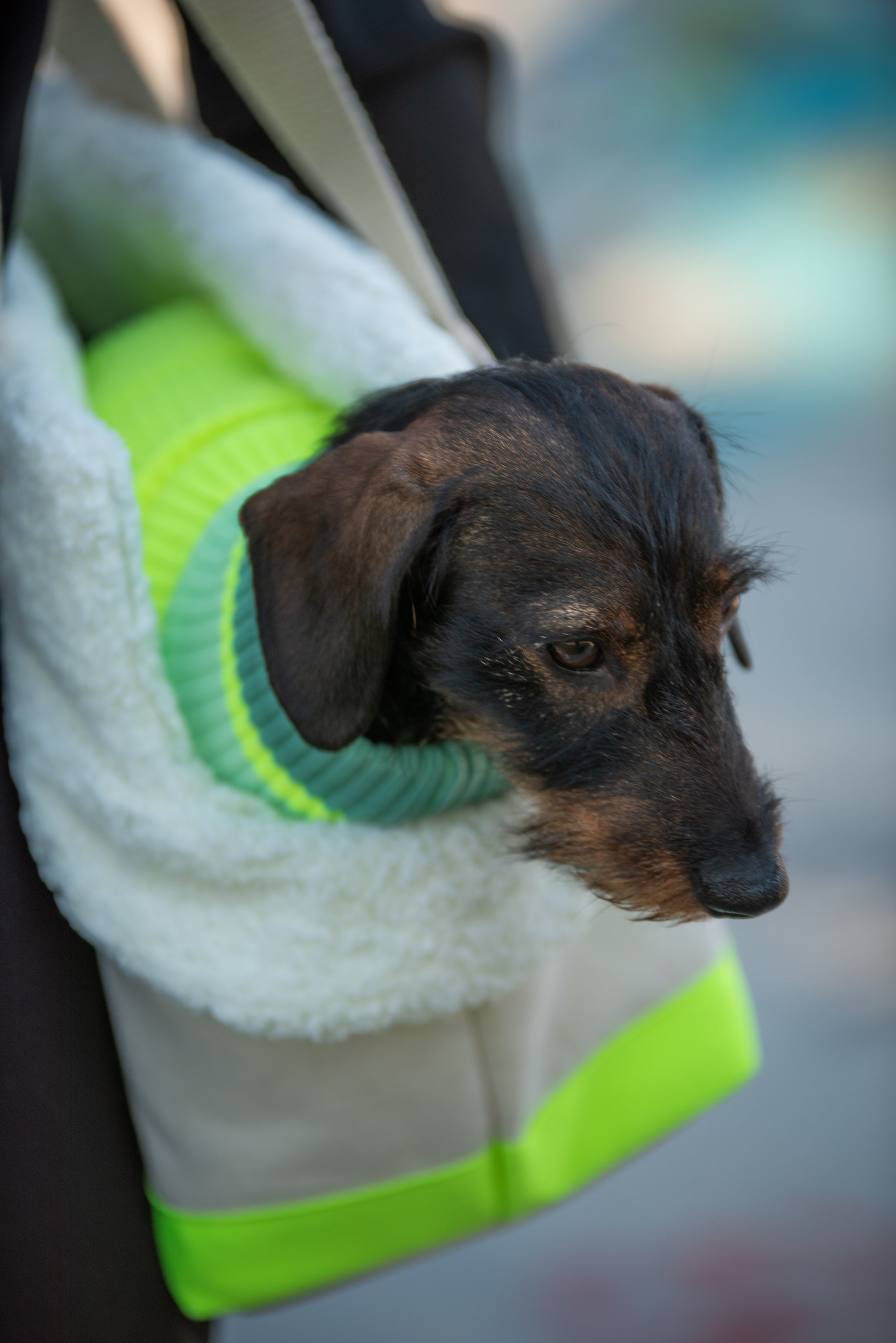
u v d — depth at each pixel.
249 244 1.96
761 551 1.84
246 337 2.02
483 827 1.73
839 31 7.80
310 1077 1.69
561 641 1.68
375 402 1.83
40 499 1.61
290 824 1.63
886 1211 2.90
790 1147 3.04
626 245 6.60
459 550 1.71
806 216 6.75
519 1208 1.86
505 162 2.77
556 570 1.66
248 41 1.85
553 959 1.81
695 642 1.71
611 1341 2.68
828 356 5.97
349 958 1.63
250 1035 1.65
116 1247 1.71
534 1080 1.83
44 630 1.65
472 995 1.68
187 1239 1.74
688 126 7.36
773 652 4.47
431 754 1.74
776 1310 2.71
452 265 2.31
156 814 1.62
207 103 2.39
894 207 6.77
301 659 1.62
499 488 1.68
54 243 2.35
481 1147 1.80
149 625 1.64
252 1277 1.76
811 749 4.02
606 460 1.68
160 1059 1.70
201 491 1.83
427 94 2.27
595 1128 1.99
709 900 1.68
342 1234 1.78
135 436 1.90
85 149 2.22
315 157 1.92
